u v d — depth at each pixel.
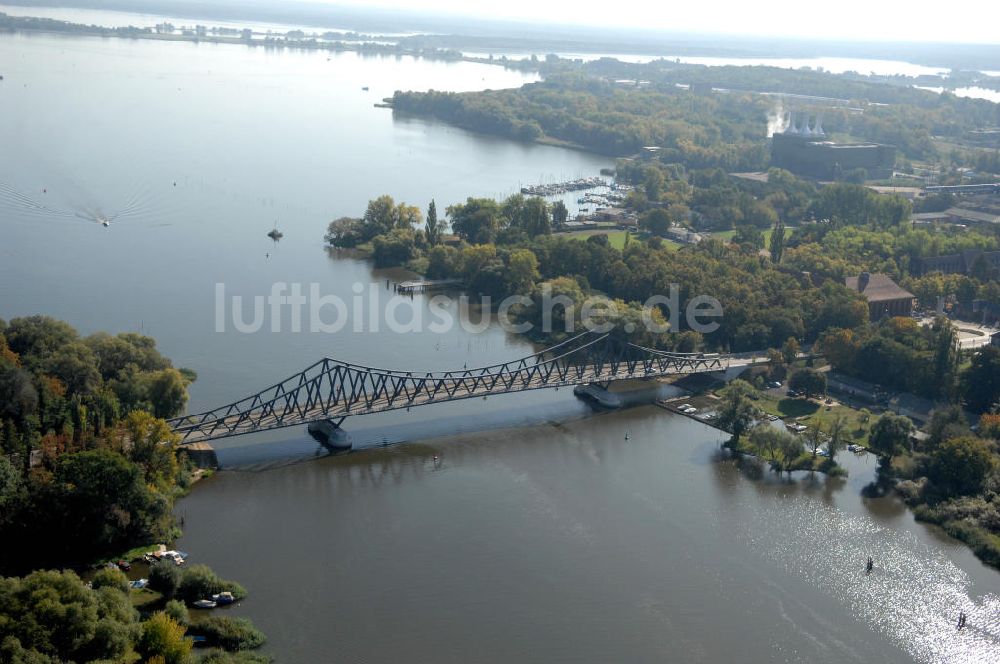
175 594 186.00
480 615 190.12
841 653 186.62
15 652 150.00
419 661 175.50
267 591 192.50
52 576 163.88
